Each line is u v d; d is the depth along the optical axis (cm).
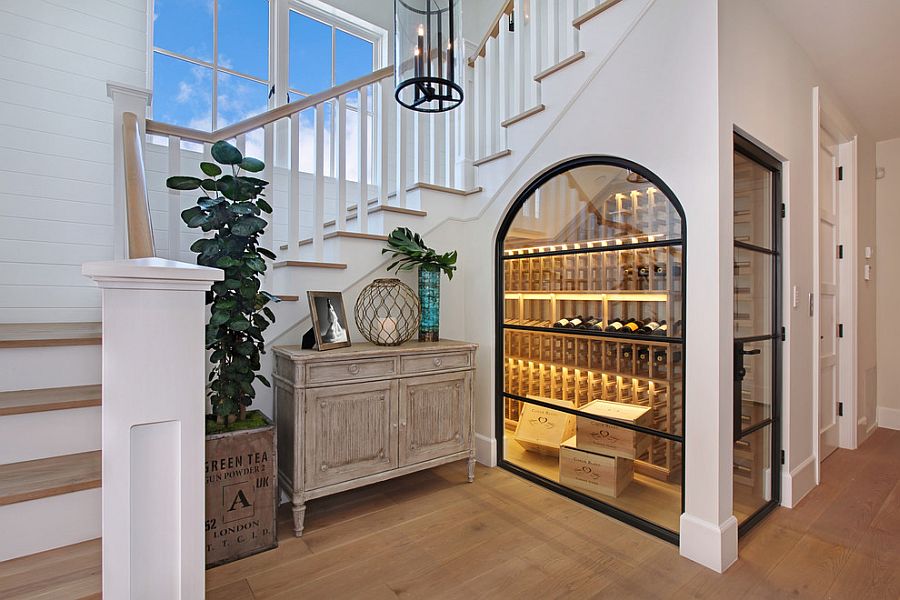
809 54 262
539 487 262
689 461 192
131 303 92
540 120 257
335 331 235
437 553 194
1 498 119
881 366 398
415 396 244
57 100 278
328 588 170
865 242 365
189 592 99
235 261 188
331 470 215
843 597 167
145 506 94
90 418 154
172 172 220
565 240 253
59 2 279
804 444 262
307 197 367
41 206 272
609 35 221
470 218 308
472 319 308
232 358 200
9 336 183
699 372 189
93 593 109
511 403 289
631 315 222
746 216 220
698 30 188
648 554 194
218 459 185
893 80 290
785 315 242
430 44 195
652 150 205
